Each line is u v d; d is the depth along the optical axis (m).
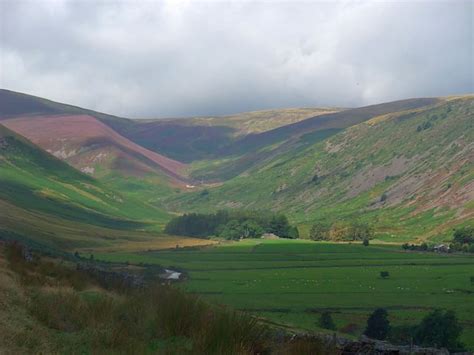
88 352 13.89
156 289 18.95
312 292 101.75
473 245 167.75
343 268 134.38
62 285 27.91
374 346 18.56
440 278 116.88
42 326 16.17
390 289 105.88
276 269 132.38
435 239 193.50
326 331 41.09
